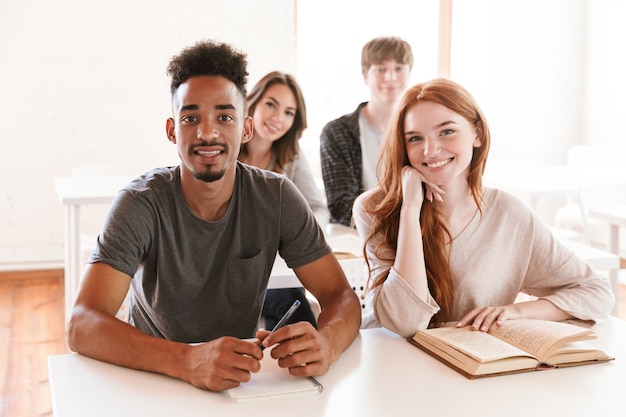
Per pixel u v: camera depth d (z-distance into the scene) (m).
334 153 3.40
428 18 5.23
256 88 3.14
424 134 1.80
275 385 1.45
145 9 4.70
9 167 4.63
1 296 4.32
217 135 1.63
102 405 1.37
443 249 1.85
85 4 4.61
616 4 5.05
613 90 5.11
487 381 1.49
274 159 3.22
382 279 1.84
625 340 1.74
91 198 3.30
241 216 1.76
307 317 2.52
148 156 4.82
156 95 4.77
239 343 1.44
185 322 1.78
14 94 4.59
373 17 5.15
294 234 1.81
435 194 1.82
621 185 3.76
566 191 3.71
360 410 1.36
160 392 1.43
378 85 3.38
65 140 4.69
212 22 4.80
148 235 1.68
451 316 1.88
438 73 5.29
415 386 1.46
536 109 5.37
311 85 5.13
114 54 4.69
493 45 5.28
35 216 4.69
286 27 4.91
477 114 1.83
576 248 2.87
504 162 4.47
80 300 1.62
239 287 1.78
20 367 3.32
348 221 3.36
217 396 1.42
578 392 1.44
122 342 1.53
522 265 1.90
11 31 4.53
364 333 1.77
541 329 1.63
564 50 5.34
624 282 4.50
